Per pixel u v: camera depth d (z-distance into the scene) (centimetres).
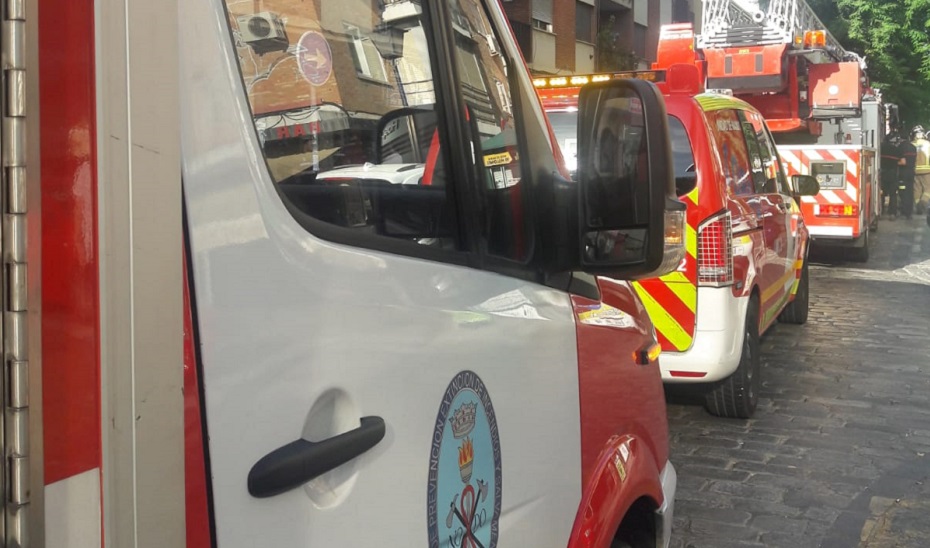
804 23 1520
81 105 106
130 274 111
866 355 810
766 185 715
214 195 131
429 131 188
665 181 197
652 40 3186
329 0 167
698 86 577
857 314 1018
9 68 101
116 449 109
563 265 221
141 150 112
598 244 207
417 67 189
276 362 137
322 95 161
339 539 149
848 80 1487
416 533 167
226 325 130
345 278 154
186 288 125
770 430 595
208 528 126
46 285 103
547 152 232
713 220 543
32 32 102
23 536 102
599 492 242
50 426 104
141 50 113
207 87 132
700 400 662
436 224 184
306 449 140
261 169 141
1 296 101
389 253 168
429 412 171
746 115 700
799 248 856
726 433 589
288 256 143
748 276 583
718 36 1455
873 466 531
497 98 216
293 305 142
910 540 436
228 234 133
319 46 163
